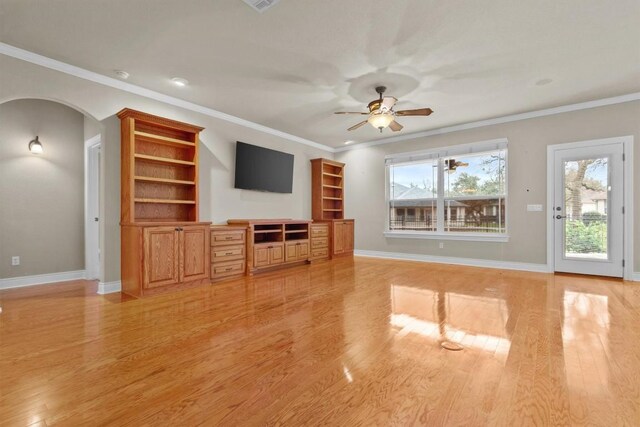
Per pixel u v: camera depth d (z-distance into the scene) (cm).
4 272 382
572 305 304
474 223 545
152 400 151
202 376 173
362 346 212
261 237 534
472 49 303
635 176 415
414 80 371
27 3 234
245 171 513
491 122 521
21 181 396
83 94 341
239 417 138
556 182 470
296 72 350
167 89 395
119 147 368
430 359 193
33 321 261
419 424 133
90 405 147
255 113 489
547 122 476
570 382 165
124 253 360
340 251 641
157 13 249
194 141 409
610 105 430
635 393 155
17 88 298
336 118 515
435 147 583
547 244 477
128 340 222
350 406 146
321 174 653
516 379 169
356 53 311
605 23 262
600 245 439
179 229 368
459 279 426
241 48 301
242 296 340
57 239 425
